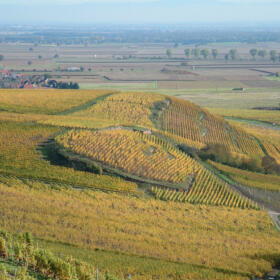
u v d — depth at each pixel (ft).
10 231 214.69
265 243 241.96
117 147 376.89
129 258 203.62
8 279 132.67
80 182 312.91
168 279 186.70
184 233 244.83
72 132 396.78
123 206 280.92
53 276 151.64
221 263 208.64
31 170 325.01
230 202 313.94
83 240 218.59
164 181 336.70
